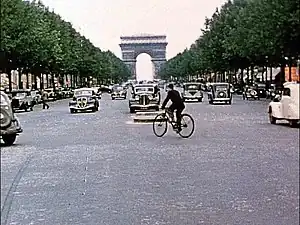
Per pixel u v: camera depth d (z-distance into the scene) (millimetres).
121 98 89062
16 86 102750
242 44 76000
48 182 15664
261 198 13250
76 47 109500
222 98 64812
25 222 11273
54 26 91312
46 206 12695
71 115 48094
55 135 29906
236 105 61375
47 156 21344
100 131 31859
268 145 24125
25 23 63938
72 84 126250
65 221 11383
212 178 15945
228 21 97750
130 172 17188
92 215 11812
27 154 22047
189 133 28094
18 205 12750
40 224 11102
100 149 23250
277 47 55156
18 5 62719
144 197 13508
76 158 20594
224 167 17969
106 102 75438
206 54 109875
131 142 25766
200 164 18672
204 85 111750
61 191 14312
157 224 11055
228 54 93188
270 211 11961
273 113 35906
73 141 26656
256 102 68562
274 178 15820
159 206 12570
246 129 32125
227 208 12297
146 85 50312
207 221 11203
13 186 15070
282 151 22000
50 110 57469
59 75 105312
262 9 57188
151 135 29047
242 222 11133
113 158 20406
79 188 14695
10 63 66312
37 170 17906
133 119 38562
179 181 15562
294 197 13305
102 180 15852
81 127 34969
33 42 65938
